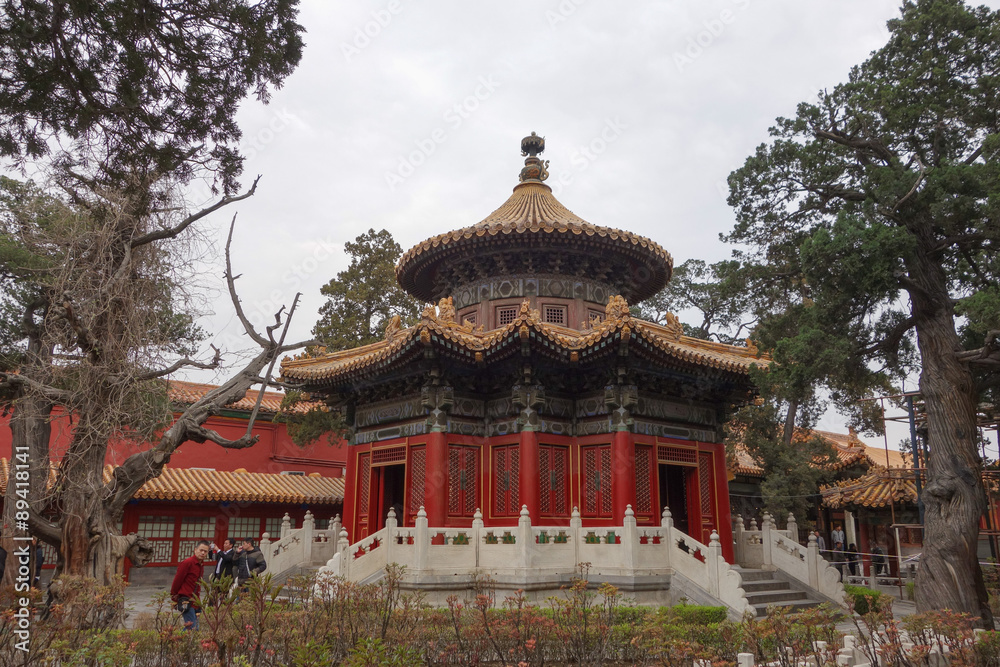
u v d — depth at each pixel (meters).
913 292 21.91
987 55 22.83
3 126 14.86
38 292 22.61
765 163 25.16
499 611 15.35
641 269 31.55
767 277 25.98
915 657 12.45
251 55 15.02
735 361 28.16
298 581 15.61
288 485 40.03
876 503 37.84
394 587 16.70
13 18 13.39
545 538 22.34
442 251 29.47
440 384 25.53
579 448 26.23
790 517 28.56
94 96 14.89
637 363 24.92
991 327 18.97
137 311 18.98
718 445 28.95
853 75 24.86
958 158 23.17
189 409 20.11
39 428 20.36
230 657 10.60
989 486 32.50
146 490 34.06
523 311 23.33
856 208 23.22
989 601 21.16
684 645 13.05
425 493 25.00
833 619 16.19
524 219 29.36
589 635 14.84
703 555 21.64
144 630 13.77
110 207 19.05
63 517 18.09
